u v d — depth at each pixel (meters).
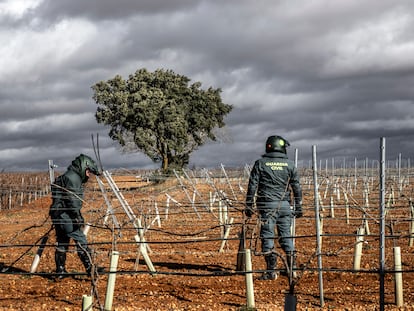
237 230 18.05
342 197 26.86
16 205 33.12
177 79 53.34
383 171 8.32
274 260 11.12
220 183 31.45
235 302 9.32
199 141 55.12
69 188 11.32
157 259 13.55
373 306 8.98
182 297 9.66
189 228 18.78
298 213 11.81
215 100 55.06
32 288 10.56
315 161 9.42
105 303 8.80
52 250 14.96
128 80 53.22
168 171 40.09
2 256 14.08
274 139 11.73
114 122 52.44
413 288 10.19
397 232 16.69
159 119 51.81
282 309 8.84
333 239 15.93
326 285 10.49
